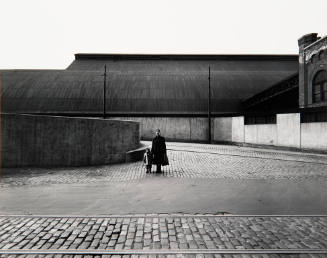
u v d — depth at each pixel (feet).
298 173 29.37
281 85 72.28
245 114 66.95
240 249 11.51
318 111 47.01
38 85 93.50
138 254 11.19
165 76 103.91
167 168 32.78
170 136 82.33
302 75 60.18
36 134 38.70
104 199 19.35
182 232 13.37
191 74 107.14
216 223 14.60
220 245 11.93
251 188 22.52
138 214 16.03
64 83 95.25
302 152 49.03
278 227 14.06
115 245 11.98
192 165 34.78
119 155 40.45
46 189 22.71
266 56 147.13
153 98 88.69
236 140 70.54
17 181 26.68
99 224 14.49
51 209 17.10
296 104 75.00
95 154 39.55
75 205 17.94
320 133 46.57
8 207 17.58
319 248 11.62
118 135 40.45
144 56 144.15
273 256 10.99
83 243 12.22
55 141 38.91
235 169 31.91
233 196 20.07
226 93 93.04
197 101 88.58
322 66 53.52
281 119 55.11
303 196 20.04
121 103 86.48
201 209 16.98
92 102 86.48
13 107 84.53
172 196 20.10
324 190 21.81
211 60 146.20
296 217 15.56
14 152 38.37
